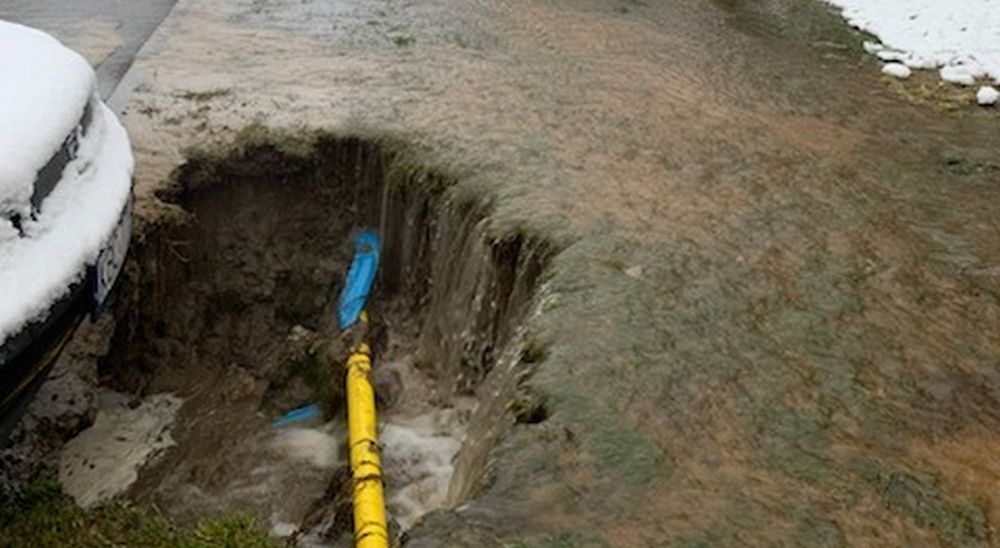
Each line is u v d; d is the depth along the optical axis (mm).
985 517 3742
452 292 6777
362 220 7762
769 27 11344
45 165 4324
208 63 8844
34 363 4203
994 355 4844
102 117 5312
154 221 6828
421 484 5965
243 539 4840
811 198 6621
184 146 7426
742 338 4840
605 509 3641
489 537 3455
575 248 5688
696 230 5996
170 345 7266
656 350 4676
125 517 4949
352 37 9797
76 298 4387
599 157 7141
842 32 11305
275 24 10062
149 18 10656
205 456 6422
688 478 3838
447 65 9078
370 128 7660
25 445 5805
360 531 5039
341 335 6926
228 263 7656
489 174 6836
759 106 8547
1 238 4000
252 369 7410
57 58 5074
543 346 4715
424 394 6887
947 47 10609
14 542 4578
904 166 7363
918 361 4754
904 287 5469
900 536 3623
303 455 6367
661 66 9492
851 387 4512
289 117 7840
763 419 4234
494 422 4762
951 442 4184
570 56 9594
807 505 3740
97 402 6508
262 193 7660
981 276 5652
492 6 11219
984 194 6926
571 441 3996
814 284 5426
